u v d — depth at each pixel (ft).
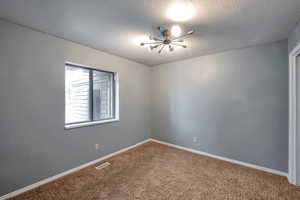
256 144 8.10
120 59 10.48
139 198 5.70
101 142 9.20
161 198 5.70
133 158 9.52
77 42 7.77
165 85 12.43
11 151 5.65
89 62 8.45
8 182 5.58
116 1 4.45
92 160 8.64
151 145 12.24
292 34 6.36
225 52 9.12
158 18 5.44
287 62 7.12
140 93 12.37
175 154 10.22
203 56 10.10
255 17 5.32
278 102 7.41
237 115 8.72
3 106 5.46
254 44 7.93
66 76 8.07
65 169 7.35
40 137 6.45
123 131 10.81
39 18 5.42
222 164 8.64
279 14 5.12
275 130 7.52
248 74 8.30
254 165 8.16
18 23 5.74
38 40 6.39
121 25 5.99
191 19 5.48
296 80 6.36
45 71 6.61
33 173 6.23
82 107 8.80
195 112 10.57
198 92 10.39
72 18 5.45
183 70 11.21
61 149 7.20
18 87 5.81
